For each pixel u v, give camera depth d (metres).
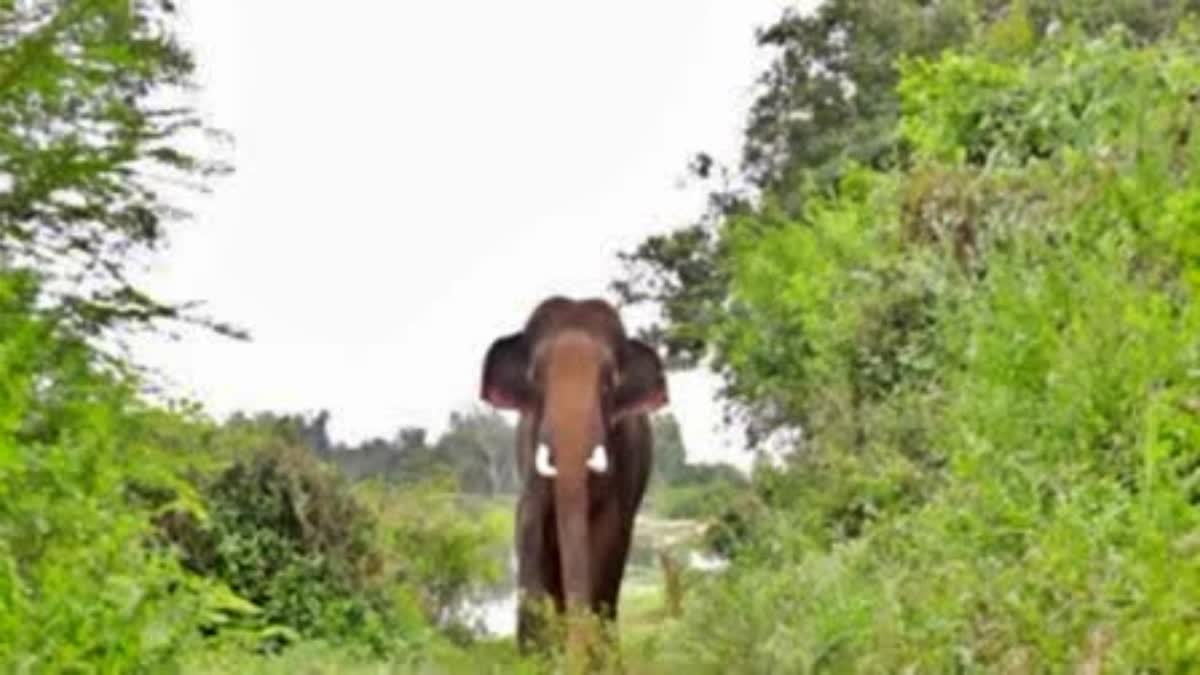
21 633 6.70
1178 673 6.84
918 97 16.78
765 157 35.56
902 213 14.86
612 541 14.25
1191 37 15.23
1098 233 11.54
